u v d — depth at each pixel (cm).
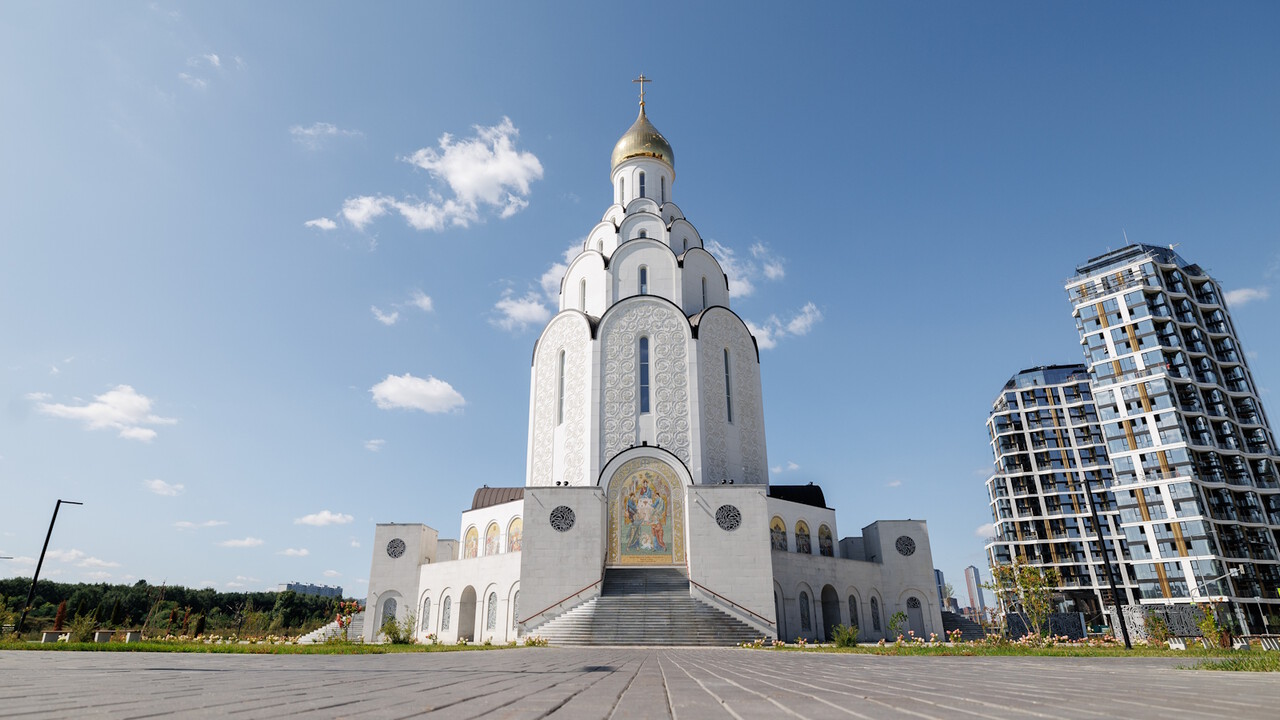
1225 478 6662
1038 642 2802
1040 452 8844
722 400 4338
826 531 4353
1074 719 426
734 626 3077
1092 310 7556
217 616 7419
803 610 3862
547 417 4462
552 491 3619
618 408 4166
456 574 4206
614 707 526
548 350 4634
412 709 486
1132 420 6988
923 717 448
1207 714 451
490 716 452
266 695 577
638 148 5319
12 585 7894
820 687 739
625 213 5044
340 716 432
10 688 613
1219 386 7069
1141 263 7444
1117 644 3059
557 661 1471
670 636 2998
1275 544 6588
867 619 4209
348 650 2023
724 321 4562
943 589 9212
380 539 4556
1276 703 528
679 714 478
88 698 528
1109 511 8281
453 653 2023
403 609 4416
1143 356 7081
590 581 3459
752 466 4400
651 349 4294
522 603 3438
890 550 4459
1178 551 6378
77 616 2744
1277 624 5759
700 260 4816
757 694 649
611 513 3741
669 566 3634
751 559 3478
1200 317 7556
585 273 4859
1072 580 8075
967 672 1054
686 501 3628
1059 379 9231
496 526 4244
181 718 407
